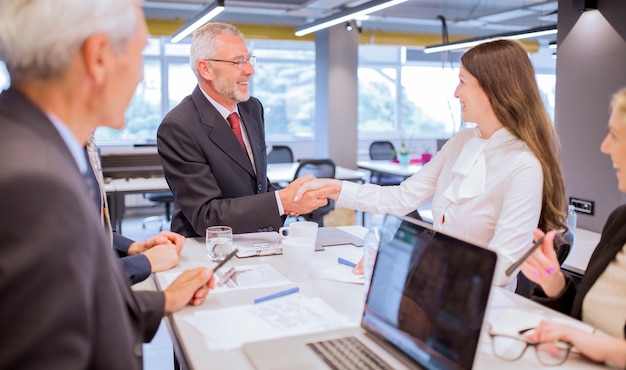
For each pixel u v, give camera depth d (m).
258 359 1.06
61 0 0.73
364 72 9.75
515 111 1.66
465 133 1.94
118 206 4.82
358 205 2.05
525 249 1.57
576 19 3.13
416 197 2.03
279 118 9.34
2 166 0.65
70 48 0.74
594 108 3.04
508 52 1.66
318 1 6.74
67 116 0.79
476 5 7.88
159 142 2.09
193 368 1.05
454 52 9.91
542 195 1.66
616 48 2.90
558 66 3.26
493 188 1.67
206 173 2.05
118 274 0.98
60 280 0.63
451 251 1.02
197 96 2.16
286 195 2.00
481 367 1.05
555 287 1.43
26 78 0.76
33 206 0.63
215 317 1.29
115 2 0.78
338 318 1.29
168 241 1.80
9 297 0.61
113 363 0.76
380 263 1.23
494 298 1.45
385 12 7.97
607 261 1.40
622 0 2.85
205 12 5.33
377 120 9.98
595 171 3.05
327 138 7.70
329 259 1.79
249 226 1.99
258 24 8.05
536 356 1.10
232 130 2.20
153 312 1.24
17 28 0.72
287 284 1.54
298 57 9.28
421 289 1.07
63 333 0.64
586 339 1.07
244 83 2.16
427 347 1.01
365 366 1.04
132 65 0.84
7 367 0.61
